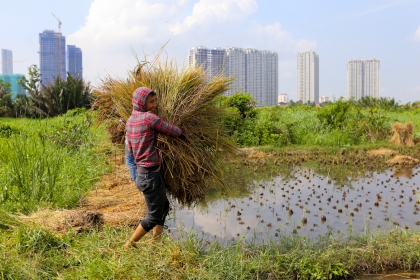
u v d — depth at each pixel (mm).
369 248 4363
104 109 5121
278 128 14727
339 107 16281
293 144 14266
